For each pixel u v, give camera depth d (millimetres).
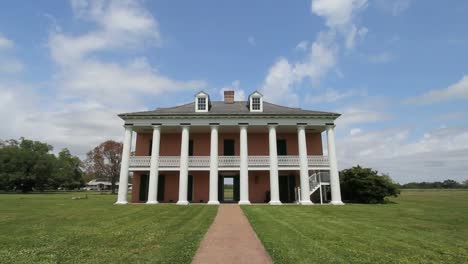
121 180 25344
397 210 19859
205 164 26406
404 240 10078
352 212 18500
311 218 15453
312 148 29688
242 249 8500
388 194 26062
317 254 7902
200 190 28359
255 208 20438
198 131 29062
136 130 29078
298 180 28750
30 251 8211
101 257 7574
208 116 26297
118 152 66875
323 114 26359
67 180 84938
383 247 8953
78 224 13211
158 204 24031
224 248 8617
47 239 9852
